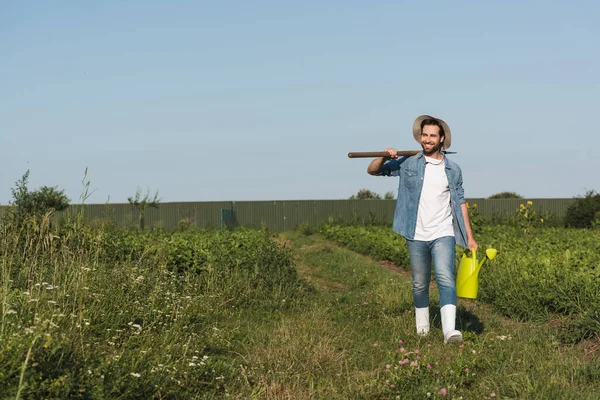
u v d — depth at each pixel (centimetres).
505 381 467
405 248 1490
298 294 938
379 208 3922
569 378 482
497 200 3856
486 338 623
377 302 858
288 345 572
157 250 1009
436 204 623
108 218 1080
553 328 680
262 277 984
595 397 433
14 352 400
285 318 759
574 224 2989
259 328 702
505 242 1502
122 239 1174
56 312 522
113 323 603
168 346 532
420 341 613
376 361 562
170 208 3659
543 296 764
